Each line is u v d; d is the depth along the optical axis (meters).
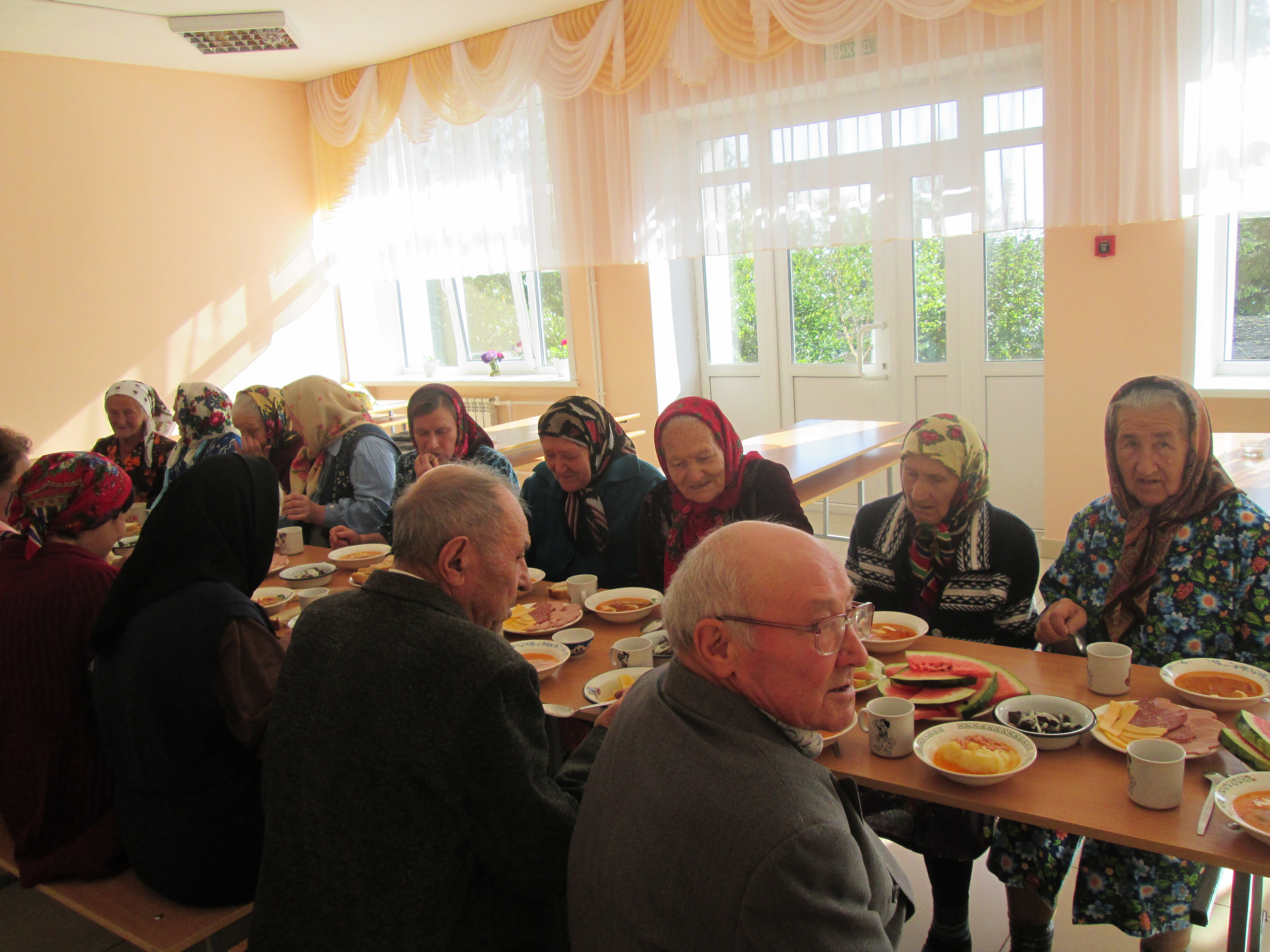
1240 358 4.06
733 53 4.62
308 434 3.34
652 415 5.72
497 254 5.93
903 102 4.32
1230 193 3.63
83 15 4.61
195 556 1.65
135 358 5.66
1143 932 1.64
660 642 1.91
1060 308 4.17
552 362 6.38
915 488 1.93
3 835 1.93
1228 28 3.55
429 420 2.91
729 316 5.82
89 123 5.38
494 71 5.41
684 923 0.92
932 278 5.00
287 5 4.70
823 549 1.07
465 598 1.30
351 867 1.13
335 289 6.80
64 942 2.28
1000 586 1.94
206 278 6.00
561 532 2.65
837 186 4.54
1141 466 1.73
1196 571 1.72
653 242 5.21
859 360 5.31
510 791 1.15
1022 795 1.29
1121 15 3.73
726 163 4.89
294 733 1.19
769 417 5.77
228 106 6.04
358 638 1.20
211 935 1.60
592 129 5.36
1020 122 4.05
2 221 5.06
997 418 4.93
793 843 0.88
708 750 0.98
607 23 4.95
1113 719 1.45
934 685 1.61
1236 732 1.37
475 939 1.18
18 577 1.82
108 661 1.64
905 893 1.19
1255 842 1.14
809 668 1.01
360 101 6.07
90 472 1.90
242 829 1.59
